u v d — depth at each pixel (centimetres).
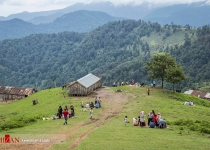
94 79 9775
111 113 5828
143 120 4484
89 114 5744
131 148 3109
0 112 8631
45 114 5962
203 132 4234
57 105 7219
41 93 10556
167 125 4688
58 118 5472
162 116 5509
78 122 4916
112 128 4247
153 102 7162
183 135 3919
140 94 8494
